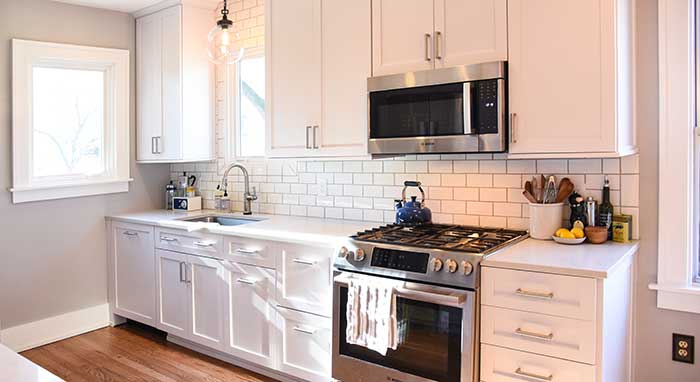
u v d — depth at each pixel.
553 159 2.62
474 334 2.09
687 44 2.30
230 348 3.19
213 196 4.21
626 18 2.27
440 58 2.55
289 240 2.83
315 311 2.75
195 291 3.39
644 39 2.40
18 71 3.55
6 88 3.53
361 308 2.36
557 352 1.93
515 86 2.35
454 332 2.13
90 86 4.02
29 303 3.68
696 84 2.33
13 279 3.60
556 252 2.19
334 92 2.96
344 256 2.48
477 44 2.44
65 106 3.88
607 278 1.85
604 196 2.48
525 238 2.54
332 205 3.50
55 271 3.80
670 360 2.39
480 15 2.43
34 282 3.70
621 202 2.47
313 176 3.59
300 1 3.09
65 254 3.86
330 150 2.99
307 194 3.63
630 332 2.39
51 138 3.81
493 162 2.80
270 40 3.25
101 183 4.00
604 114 2.15
